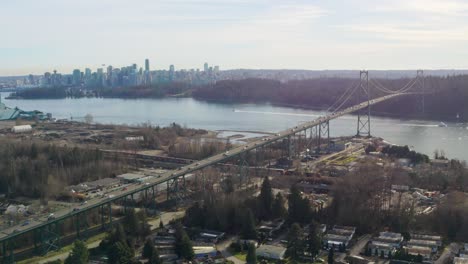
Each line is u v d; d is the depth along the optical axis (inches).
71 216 5032.0
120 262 4249.5
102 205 5457.7
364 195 5693.9
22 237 4948.3
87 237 5113.2
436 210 5403.5
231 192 6023.6
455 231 5103.3
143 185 5900.6
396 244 4778.5
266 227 5241.1
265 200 5580.7
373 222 5349.4
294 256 4589.1
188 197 6417.3
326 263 4448.8
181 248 4505.4
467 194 6146.7
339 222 5374.0
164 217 5738.2
